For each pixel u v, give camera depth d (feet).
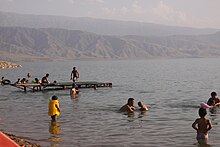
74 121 64.54
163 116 69.36
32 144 46.21
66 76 251.60
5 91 128.06
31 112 76.13
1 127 59.36
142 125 60.39
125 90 130.11
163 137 51.26
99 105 87.35
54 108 65.05
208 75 246.06
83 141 49.26
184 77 225.15
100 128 58.03
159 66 485.97
